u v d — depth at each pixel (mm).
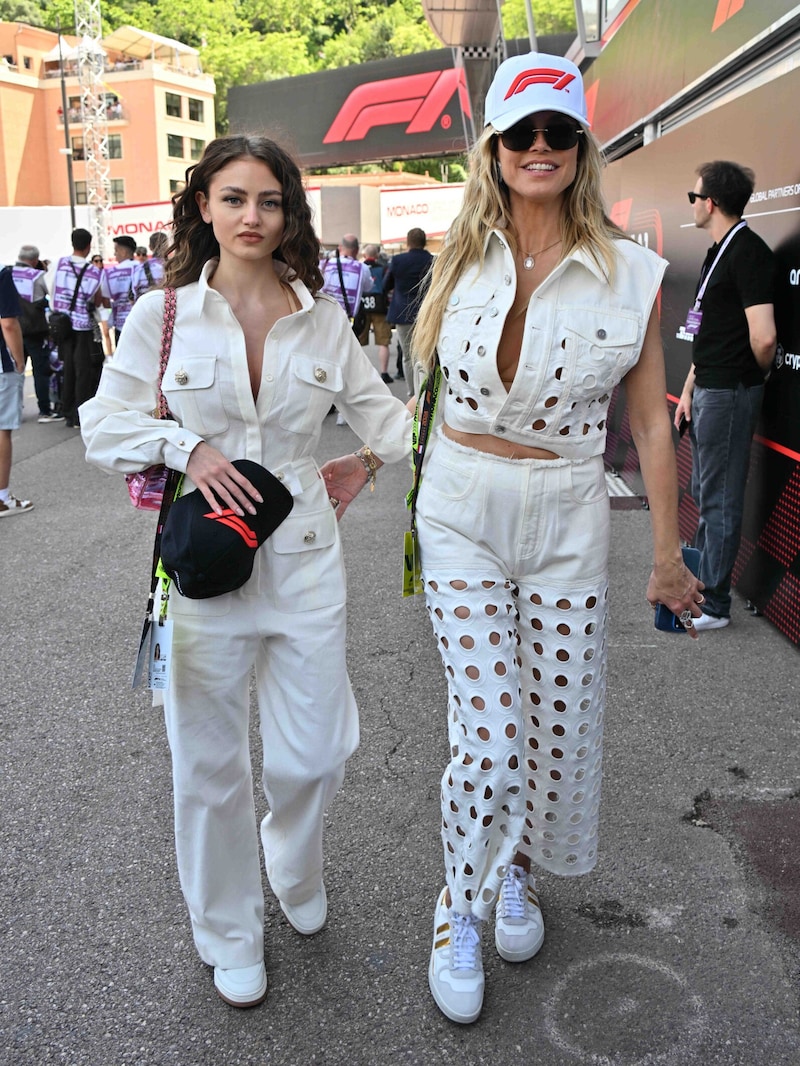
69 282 9734
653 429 2031
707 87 5262
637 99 6910
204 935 2195
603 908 2486
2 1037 2096
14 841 2822
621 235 1979
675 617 2174
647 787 3029
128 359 1994
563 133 1812
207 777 2061
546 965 2291
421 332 2094
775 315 4133
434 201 26109
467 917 2123
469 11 13562
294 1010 2164
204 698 2025
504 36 11359
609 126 7973
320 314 2092
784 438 4113
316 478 2119
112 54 61812
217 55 71375
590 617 2053
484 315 1944
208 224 2012
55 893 2584
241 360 1960
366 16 78438
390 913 2477
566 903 2512
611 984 2223
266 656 2113
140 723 3541
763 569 4371
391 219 26344
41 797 3059
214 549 1857
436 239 26406
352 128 35156
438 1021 2121
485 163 1943
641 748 3266
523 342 1901
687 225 5449
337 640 2098
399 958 2316
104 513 6621
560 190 1861
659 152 6047
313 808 2160
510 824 1991
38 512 6695
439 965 2154
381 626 4438
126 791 3082
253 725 3496
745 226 3854
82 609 4746
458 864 2049
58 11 78188
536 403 1934
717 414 4023
